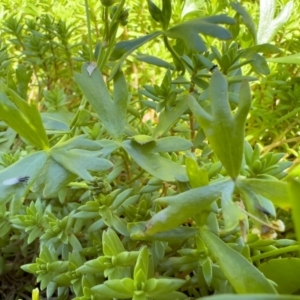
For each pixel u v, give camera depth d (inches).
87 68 5.9
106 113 5.8
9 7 11.8
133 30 11.9
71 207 6.9
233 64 6.6
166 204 4.5
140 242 6.3
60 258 7.0
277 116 9.2
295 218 3.6
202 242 5.3
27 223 6.4
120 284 4.7
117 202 6.0
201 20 5.5
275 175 5.6
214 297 2.4
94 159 5.3
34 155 5.3
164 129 6.5
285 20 7.9
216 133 4.6
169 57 10.7
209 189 4.5
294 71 10.2
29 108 5.1
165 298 5.1
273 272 5.3
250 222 6.1
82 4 10.9
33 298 5.0
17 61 11.6
